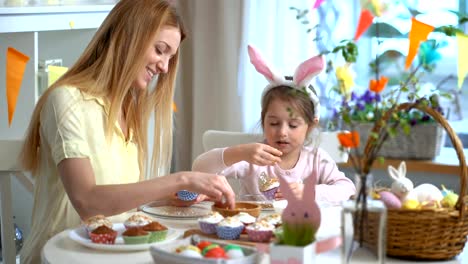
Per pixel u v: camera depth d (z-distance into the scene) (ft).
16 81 7.89
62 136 6.27
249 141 8.32
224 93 10.54
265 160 7.39
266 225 5.55
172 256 4.74
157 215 6.42
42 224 6.70
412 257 5.39
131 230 5.51
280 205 6.41
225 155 7.52
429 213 5.28
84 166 6.18
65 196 6.63
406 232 5.32
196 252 4.79
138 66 6.60
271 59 10.33
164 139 7.30
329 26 10.11
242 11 10.27
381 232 4.76
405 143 9.85
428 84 10.37
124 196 5.98
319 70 7.73
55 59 9.87
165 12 6.68
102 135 6.59
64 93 6.46
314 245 4.73
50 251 5.46
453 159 9.91
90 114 6.52
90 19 9.55
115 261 5.24
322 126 8.28
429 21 10.37
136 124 7.12
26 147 6.77
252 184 7.99
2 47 8.71
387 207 5.40
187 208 6.67
